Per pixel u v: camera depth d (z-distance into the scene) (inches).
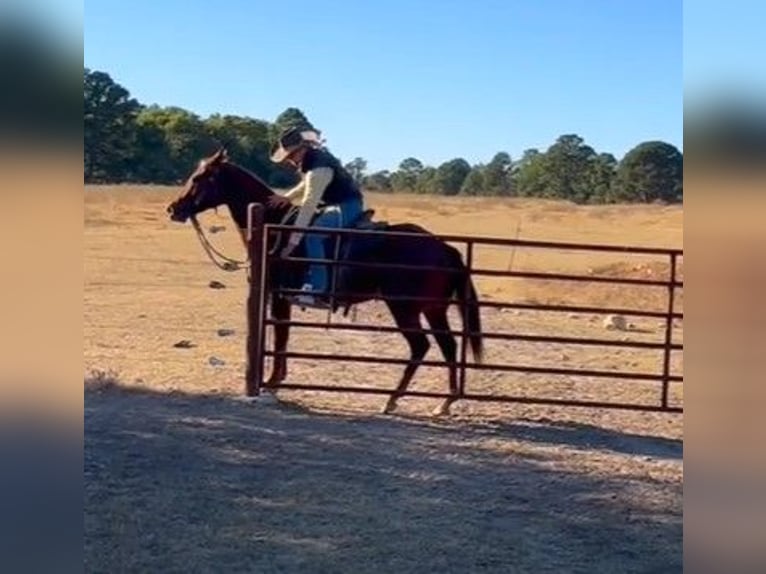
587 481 243.3
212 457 244.2
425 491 227.5
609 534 203.2
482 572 177.2
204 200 331.6
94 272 796.6
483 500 223.0
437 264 310.0
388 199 2103.8
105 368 371.9
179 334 492.1
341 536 192.9
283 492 219.8
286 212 323.0
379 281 313.3
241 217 332.5
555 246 302.0
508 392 370.6
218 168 332.2
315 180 311.6
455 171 3026.6
